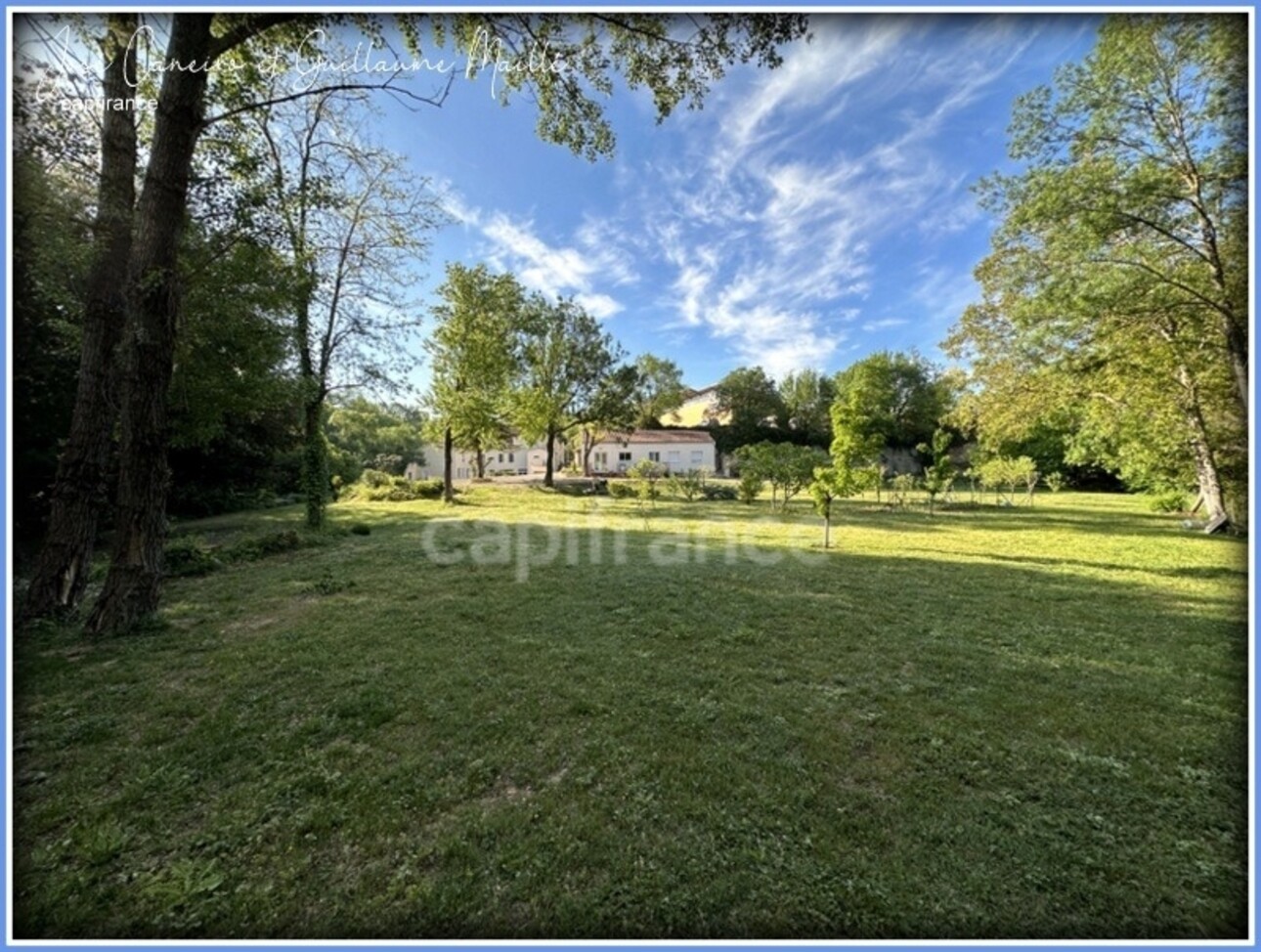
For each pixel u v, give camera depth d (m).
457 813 2.12
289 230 8.55
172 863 1.87
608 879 1.78
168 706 3.09
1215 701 3.17
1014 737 2.74
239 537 10.91
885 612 5.08
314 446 10.74
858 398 9.50
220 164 6.36
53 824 2.06
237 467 16.36
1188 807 2.16
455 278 18.56
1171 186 7.66
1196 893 1.74
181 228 4.75
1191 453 10.88
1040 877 1.80
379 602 5.41
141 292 4.54
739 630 4.48
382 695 3.21
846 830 2.02
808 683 3.43
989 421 14.60
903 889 1.74
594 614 4.99
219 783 2.34
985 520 13.18
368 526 11.62
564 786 2.31
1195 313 8.41
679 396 43.31
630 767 2.45
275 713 3.01
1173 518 13.16
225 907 1.69
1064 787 2.31
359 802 2.19
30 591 4.84
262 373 9.72
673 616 4.93
